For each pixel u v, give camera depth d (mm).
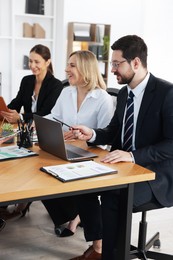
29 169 1641
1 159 1770
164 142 1904
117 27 6320
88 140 2104
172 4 6633
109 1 6168
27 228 2645
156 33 6625
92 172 1578
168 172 1957
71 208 2479
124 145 2090
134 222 2834
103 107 2445
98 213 2053
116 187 1604
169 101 1905
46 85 3172
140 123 1979
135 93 2021
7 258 2232
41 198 1417
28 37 5492
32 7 5434
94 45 6004
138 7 6418
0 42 5379
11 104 3354
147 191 1883
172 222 2875
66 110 2590
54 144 1852
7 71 5512
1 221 2625
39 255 2289
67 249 2377
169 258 2094
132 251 2094
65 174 1536
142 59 1970
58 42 5785
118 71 1988
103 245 1880
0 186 1398
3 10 5309
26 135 2047
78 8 5926
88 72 2434
